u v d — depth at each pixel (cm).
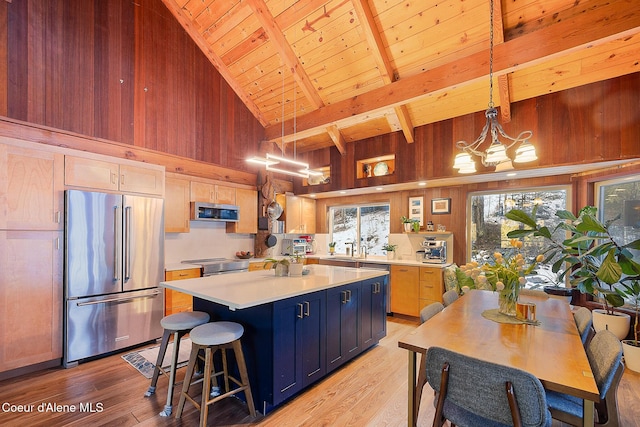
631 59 279
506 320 191
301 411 211
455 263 443
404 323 420
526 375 112
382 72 356
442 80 316
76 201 283
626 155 286
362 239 583
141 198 332
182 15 428
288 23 367
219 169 479
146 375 261
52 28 317
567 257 319
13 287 254
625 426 196
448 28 308
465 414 142
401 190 505
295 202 580
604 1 245
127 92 376
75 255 282
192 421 199
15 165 256
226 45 444
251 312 221
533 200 403
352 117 404
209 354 190
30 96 301
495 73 281
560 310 221
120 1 372
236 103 508
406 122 415
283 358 213
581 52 289
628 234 318
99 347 295
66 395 229
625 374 264
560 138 322
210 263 420
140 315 326
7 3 290
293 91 467
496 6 272
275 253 568
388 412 210
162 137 410
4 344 249
